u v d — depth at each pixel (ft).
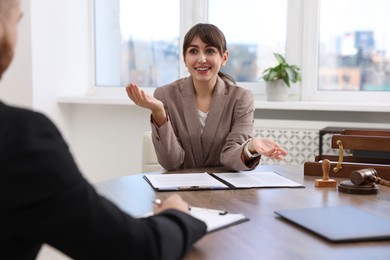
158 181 5.31
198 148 6.71
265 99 10.91
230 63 11.18
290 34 10.58
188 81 6.89
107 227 2.15
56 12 10.86
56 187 1.99
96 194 2.18
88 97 10.95
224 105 6.72
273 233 3.44
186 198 4.58
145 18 11.71
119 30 11.91
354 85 10.36
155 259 2.32
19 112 2.07
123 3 11.82
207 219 3.65
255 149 5.62
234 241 3.26
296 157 9.94
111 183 5.29
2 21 2.17
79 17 11.66
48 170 1.97
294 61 10.62
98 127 11.64
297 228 3.57
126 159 11.53
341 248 3.12
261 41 10.91
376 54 10.12
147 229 2.36
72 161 2.11
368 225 3.53
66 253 2.15
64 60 11.21
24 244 2.12
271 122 10.01
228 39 11.12
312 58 10.48
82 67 11.89
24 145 1.95
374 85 10.21
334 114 10.01
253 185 5.14
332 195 4.73
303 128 9.84
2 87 10.37
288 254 3.01
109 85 12.15
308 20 10.40
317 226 3.50
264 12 10.82
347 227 3.48
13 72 10.29
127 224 2.24
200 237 2.78
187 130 6.70
